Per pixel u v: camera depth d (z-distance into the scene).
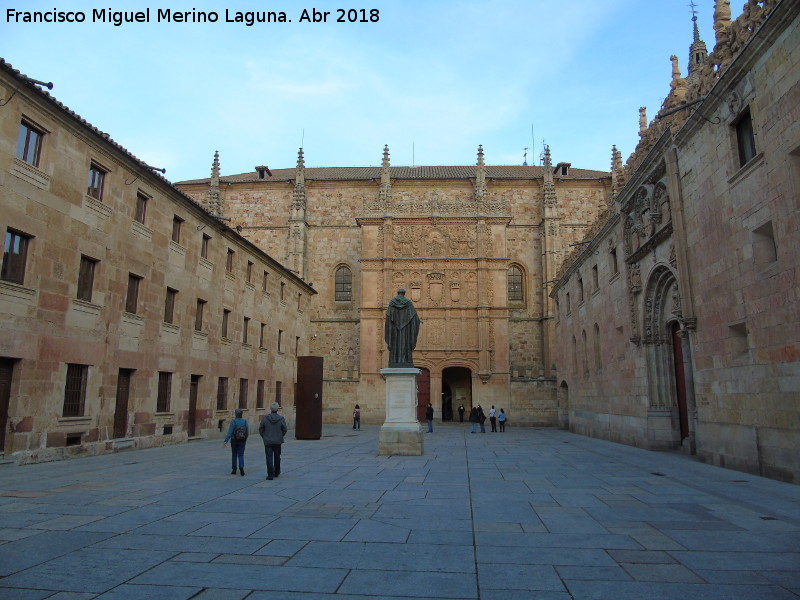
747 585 6.24
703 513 10.15
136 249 23.94
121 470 16.31
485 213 54.00
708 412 17.98
